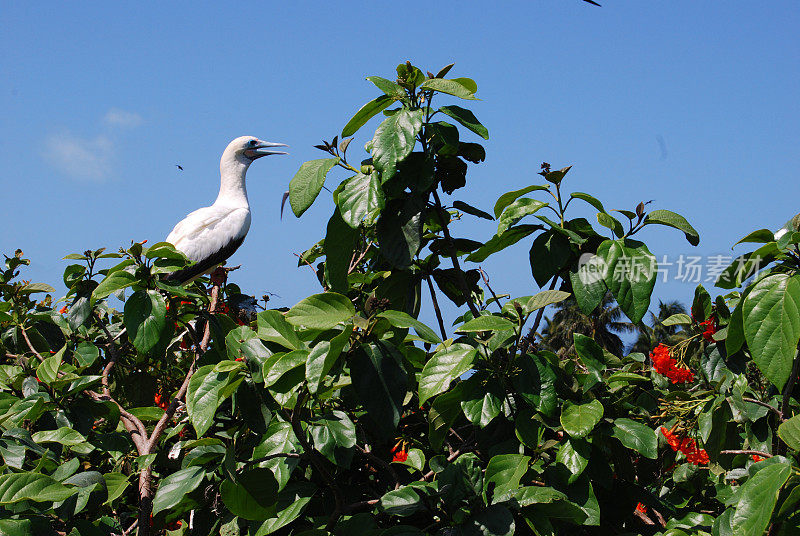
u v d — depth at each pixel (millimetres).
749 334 2201
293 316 2213
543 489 2221
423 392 2391
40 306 4336
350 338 2352
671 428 2877
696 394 2746
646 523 2789
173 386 4176
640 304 2428
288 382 2156
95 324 4125
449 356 2461
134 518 3309
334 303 2283
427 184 2801
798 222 2369
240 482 2273
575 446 2375
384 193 2826
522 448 2527
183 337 4141
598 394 2746
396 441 2988
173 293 3084
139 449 3014
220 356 3047
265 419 2340
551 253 2729
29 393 3133
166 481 2535
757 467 2096
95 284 3500
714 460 2602
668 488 3219
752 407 2607
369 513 2404
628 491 2688
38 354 3727
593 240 2752
